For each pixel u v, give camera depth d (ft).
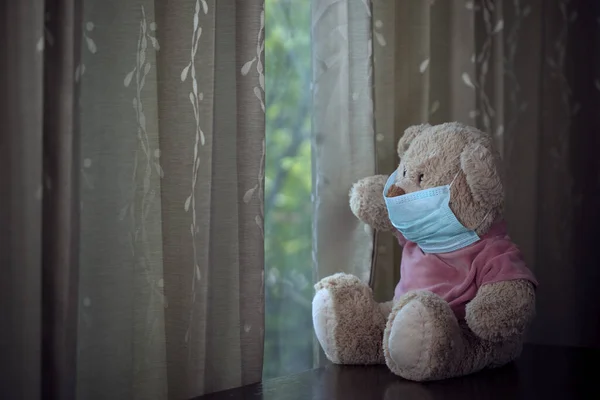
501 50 6.13
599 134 6.72
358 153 5.14
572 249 6.68
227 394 4.14
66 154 4.03
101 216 4.20
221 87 4.67
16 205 3.83
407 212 4.51
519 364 4.97
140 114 4.35
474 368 4.47
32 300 3.81
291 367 5.43
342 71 5.12
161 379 4.37
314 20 5.11
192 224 4.47
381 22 5.53
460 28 5.74
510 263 4.34
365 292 4.72
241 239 4.67
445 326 4.12
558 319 6.63
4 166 3.84
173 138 4.50
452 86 5.80
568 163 6.70
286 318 5.43
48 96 4.04
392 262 5.62
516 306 4.17
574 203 6.72
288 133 5.45
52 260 4.03
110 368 4.18
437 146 4.54
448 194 4.41
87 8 4.16
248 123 4.64
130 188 4.29
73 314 4.06
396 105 5.71
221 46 4.67
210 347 4.63
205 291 4.50
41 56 3.84
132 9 4.31
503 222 4.69
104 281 4.19
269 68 5.38
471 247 4.51
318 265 5.13
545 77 6.69
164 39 4.52
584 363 4.99
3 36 3.83
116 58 4.27
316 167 5.13
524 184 6.49
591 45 6.72
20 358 3.81
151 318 4.37
